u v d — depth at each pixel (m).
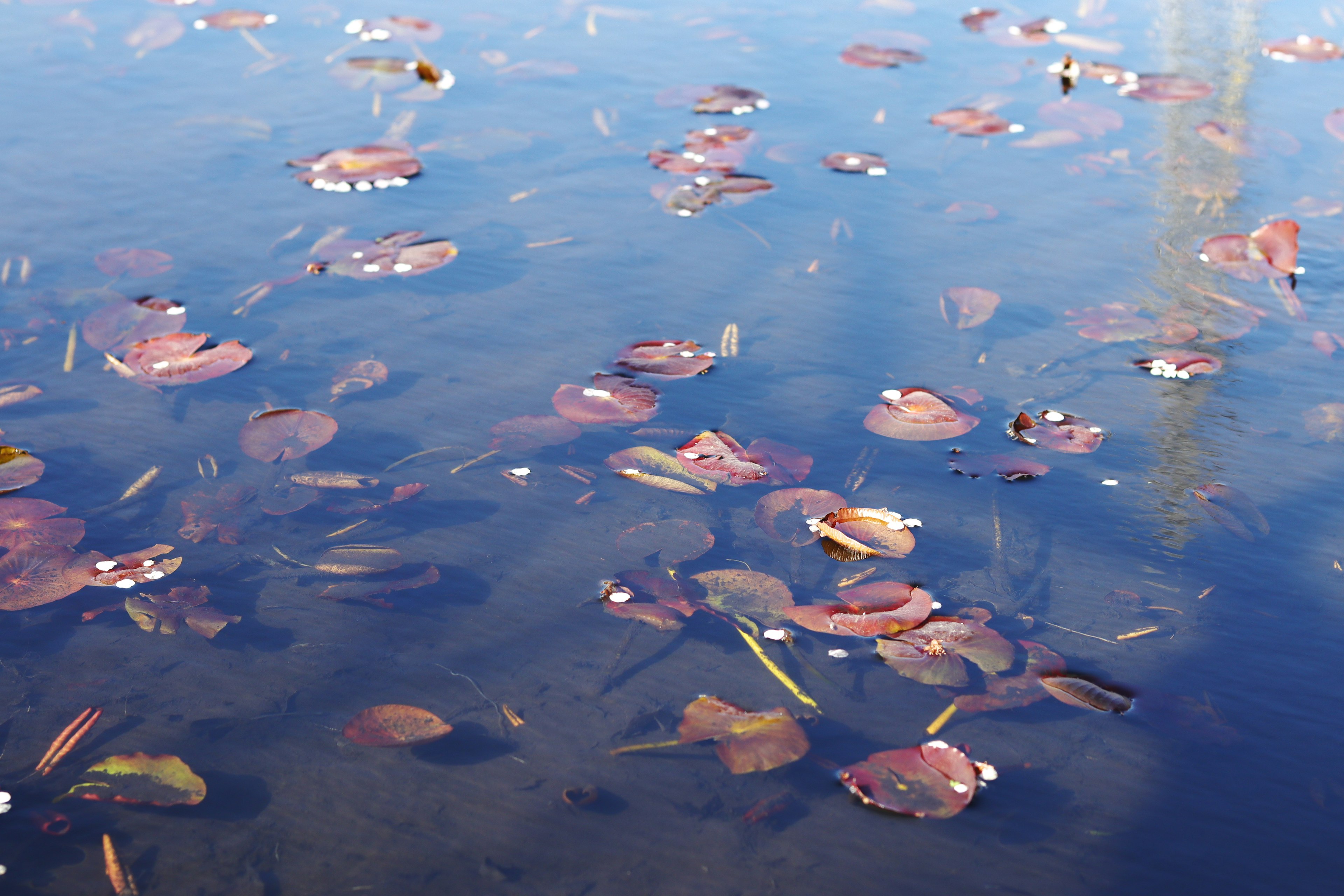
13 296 4.19
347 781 2.38
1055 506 3.23
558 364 3.91
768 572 2.97
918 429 3.53
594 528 3.14
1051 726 2.52
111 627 2.76
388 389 3.75
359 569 2.93
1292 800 2.33
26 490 3.20
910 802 2.29
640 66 6.64
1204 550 3.04
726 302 4.32
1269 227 4.50
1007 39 7.07
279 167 5.33
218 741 2.46
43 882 2.13
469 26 7.23
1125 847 2.23
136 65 6.48
